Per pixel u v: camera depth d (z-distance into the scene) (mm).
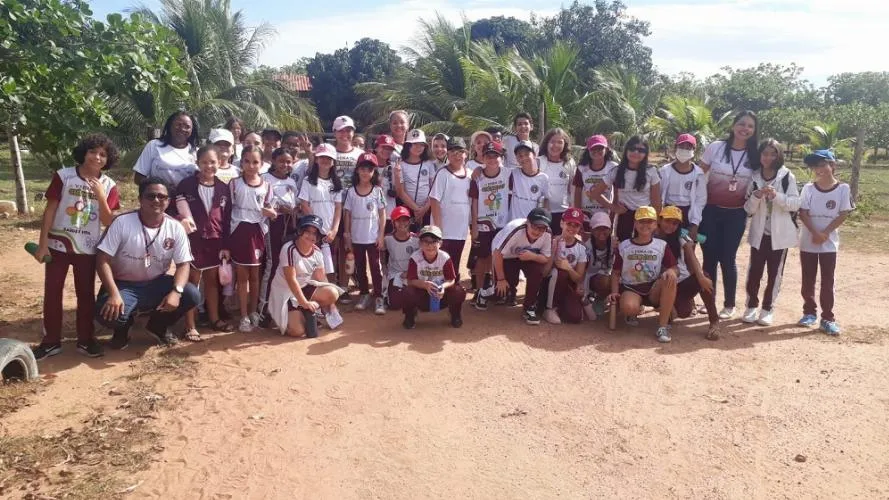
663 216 6148
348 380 5051
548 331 6270
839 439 4129
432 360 5488
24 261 9195
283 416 4441
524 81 19109
